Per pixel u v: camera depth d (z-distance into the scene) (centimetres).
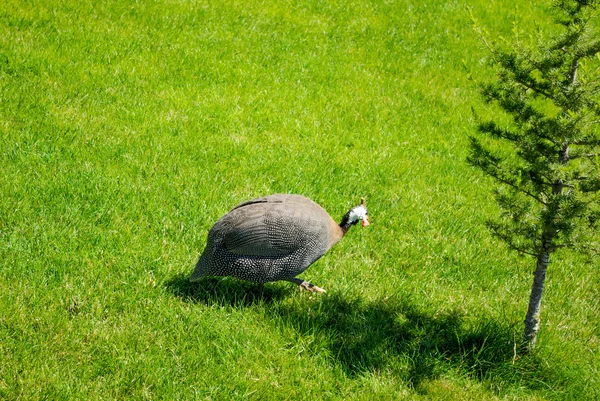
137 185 1071
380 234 1067
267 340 790
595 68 697
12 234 905
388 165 1283
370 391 750
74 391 684
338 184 1187
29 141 1132
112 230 948
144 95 1366
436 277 994
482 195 1254
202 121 1313
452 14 2094
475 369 814
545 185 754
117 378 705
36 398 665
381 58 1800
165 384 708
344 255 1001
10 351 721
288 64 1644
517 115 730
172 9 1769
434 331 861
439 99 1638
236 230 791
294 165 1214
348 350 805
